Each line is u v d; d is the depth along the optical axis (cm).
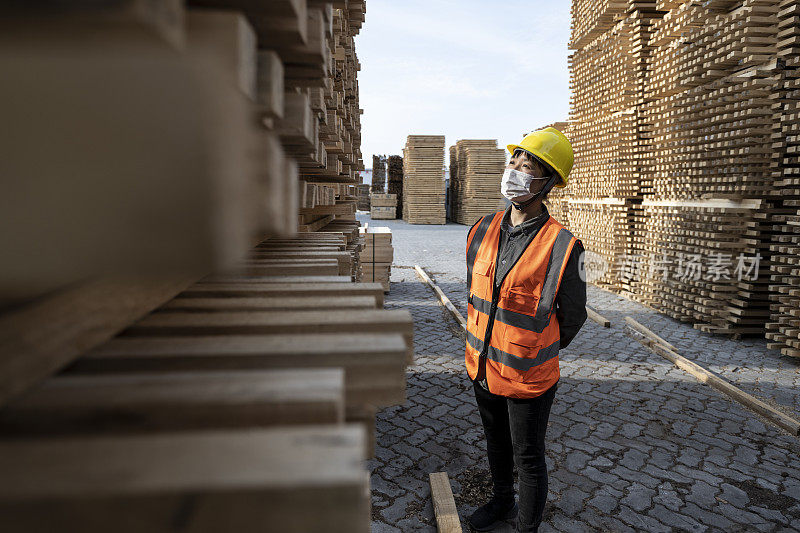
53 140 29
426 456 331
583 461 328
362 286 100
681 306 686
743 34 584
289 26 57
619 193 873
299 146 117
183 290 95
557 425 379
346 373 64
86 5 24
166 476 33
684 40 668
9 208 29
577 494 292
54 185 29
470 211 2280
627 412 402
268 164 41
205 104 29
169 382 51
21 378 45
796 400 435
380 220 2675
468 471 313
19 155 29
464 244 1602
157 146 29
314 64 77
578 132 1022
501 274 201
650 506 282
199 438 38
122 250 29
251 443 38
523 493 206
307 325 76
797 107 538
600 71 920
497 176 2273
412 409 404
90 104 29
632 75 827
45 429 46
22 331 46
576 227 1040
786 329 529
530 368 195
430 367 504
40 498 31
